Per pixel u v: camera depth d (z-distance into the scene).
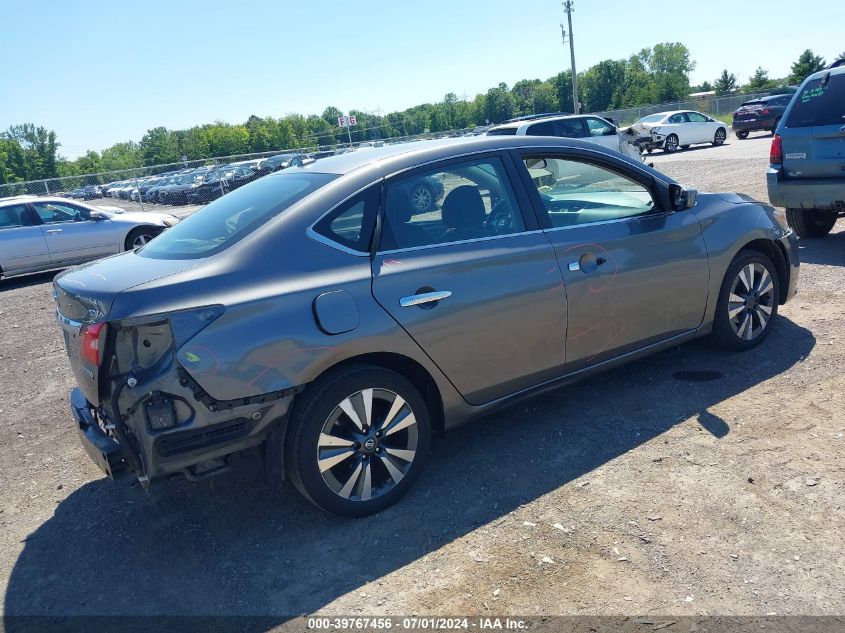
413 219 3.52
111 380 2.98
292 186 3.61
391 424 3.38
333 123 141.38
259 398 3.00
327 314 3.12
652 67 160.38
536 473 3.62
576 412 4.27
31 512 3.77
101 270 3.38
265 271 3.10
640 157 19.80
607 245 4.01
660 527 3.05
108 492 3.92
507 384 3.76
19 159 111.06
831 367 4.48
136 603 2.91
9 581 3.16
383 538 3.19
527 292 3.68
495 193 3.78
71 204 12.97
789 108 7.41
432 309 3.39
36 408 5.34
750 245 4.87
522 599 2.70
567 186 4.07
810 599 2.56
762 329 4.95
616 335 4.12
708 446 3.70
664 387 4.48
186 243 3.44
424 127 152.50
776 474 3.37
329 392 3.16
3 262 12.23
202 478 3.04
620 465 3.61
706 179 14.34
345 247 3.30
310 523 3.39
